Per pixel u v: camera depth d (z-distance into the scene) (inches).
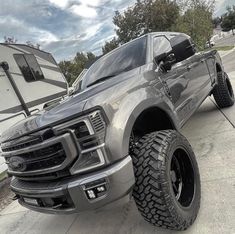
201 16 1153.4
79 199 107.3
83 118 105.8
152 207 111.8
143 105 124.0
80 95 130.2
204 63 226.7
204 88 217.5
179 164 128.8
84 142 106.3
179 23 1125.1
